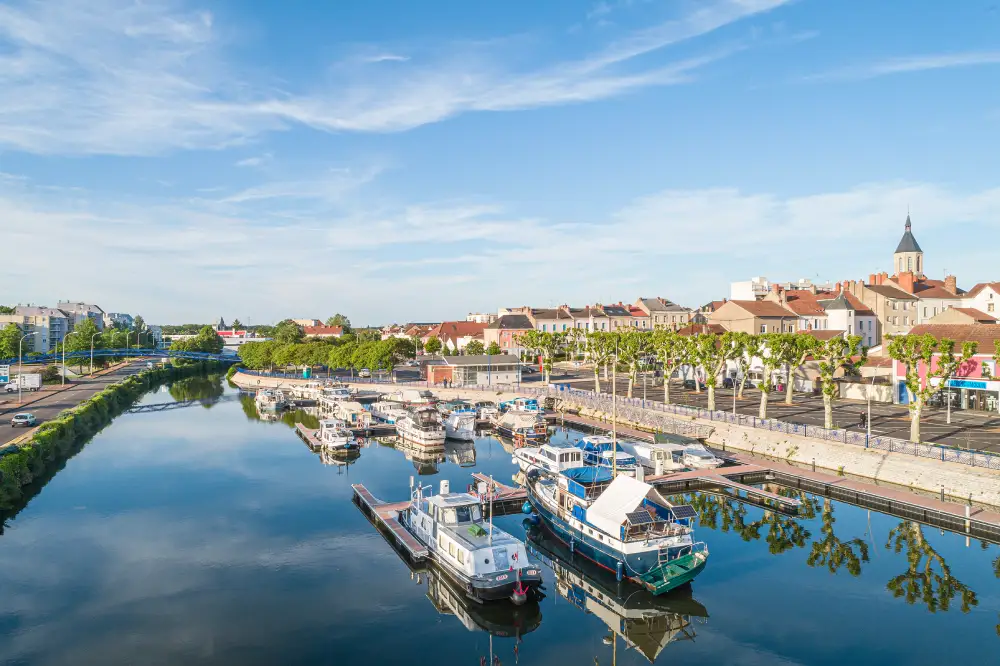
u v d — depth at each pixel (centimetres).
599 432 8356
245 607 3453
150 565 4028
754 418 7131
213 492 5719
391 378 14488
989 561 3928
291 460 7100
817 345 7131
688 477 5728
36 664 2864
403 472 6531
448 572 3728
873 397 9081
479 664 2902
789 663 2861
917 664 2825
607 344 9950
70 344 19038
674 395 10200
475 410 10019
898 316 13150
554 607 3588
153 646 3023
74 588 3678
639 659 2947
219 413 10988
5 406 9612
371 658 2947
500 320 17900
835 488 5331
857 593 3534
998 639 3030
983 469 4847
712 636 3109
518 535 4697
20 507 5250
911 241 16450
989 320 9906
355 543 4441
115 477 6262
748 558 4047
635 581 3591
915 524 4634
